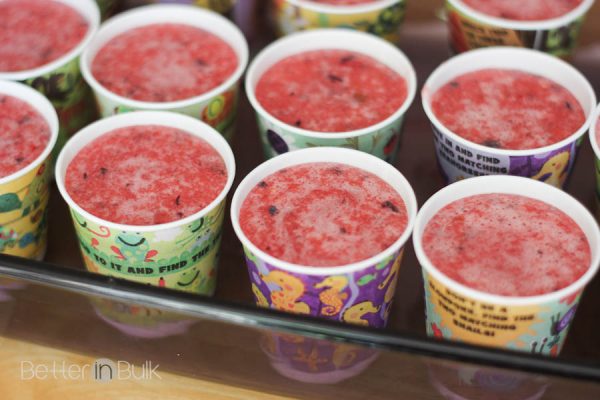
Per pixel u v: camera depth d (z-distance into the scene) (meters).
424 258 0.36
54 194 0.45
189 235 0.38
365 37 0.46
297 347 0.35
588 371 0.33
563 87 0.44
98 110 0.45
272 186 0.39
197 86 0.45
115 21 0.47
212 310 0.35
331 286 0.36
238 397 0.38
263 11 0.51
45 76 0.44
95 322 0.37
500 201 0.38
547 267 0.36
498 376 0.34
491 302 0.34
